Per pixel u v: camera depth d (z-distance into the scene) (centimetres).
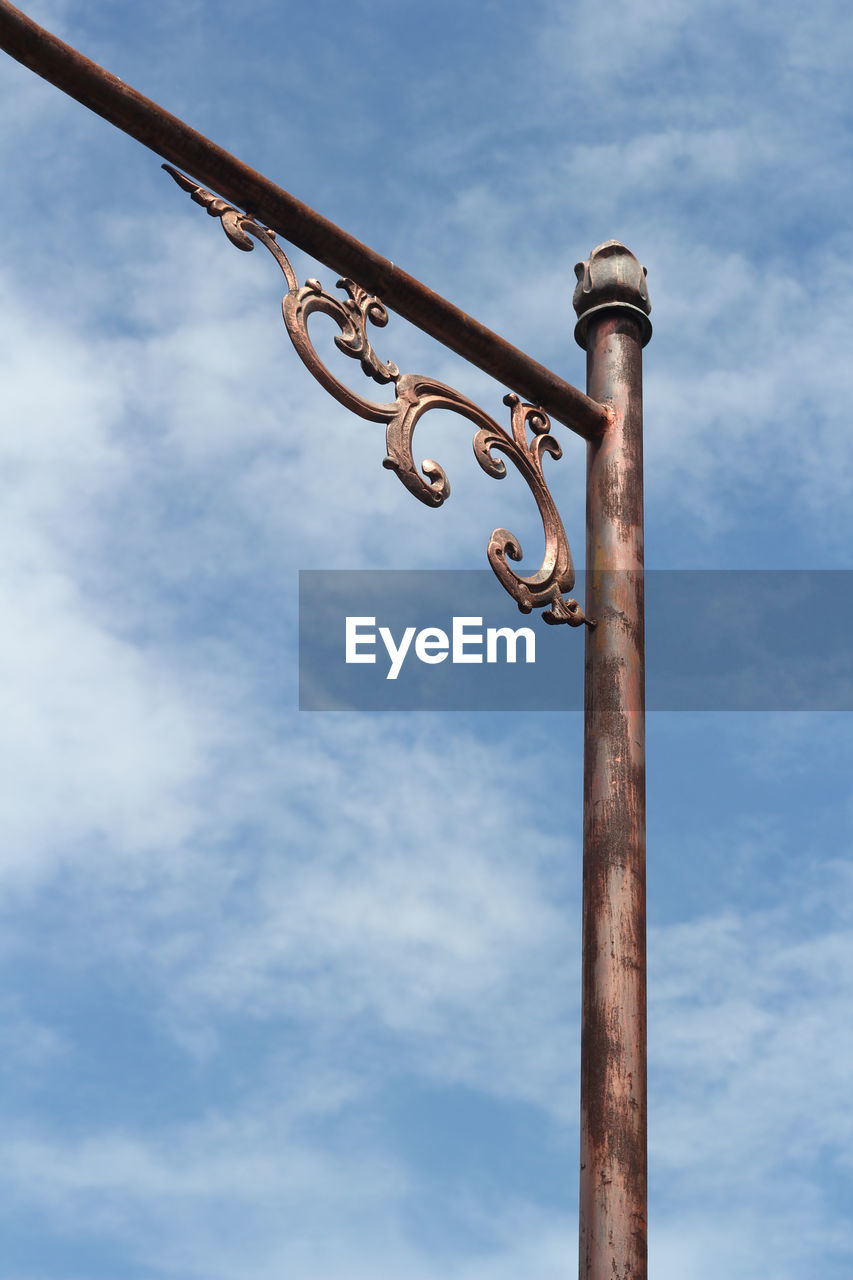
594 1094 471
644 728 533
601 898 499
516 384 563
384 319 530
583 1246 455
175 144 510
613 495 567
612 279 602
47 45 491
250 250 512
